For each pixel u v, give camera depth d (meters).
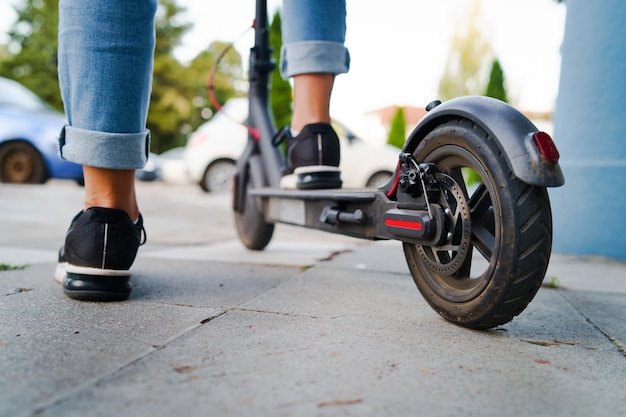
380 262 2.34
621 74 2.61
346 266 2.20
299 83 1.95
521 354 1.10
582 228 2.77
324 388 0.87
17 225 3.51
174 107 25.70
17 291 1.53
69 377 0.89
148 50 1.40
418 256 1.36
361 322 1.30
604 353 1.13
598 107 2.69
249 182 2.52
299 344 1.10
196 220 4.48
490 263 1.13
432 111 1.27
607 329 1.33
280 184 2.15
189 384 0.87
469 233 1.17
